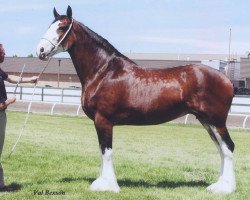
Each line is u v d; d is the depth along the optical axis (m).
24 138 16.00
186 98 7.82
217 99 7.82
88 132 18.67
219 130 7.91
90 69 7.88
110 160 7.86
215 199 7.50
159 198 7.53
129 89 7.76
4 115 7.66
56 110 29.88
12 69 79.31
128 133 19.28
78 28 7.85
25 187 8.29
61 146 14.33
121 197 7.45
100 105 7.78
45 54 7.68
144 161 11.98
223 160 7.99
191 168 11.00
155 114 7.83
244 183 9.22
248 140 17.94
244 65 69.88
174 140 17.14
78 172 9.98
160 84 7.80
